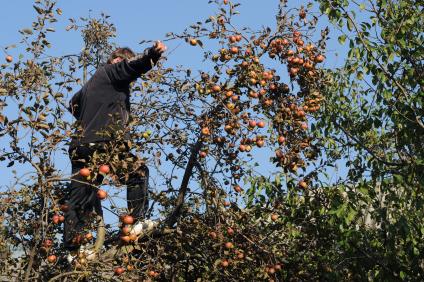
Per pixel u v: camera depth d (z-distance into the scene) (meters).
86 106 5.58
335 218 6.74
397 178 6.72
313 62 6.32
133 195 5.72
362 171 7.22
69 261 5.38
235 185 6.32
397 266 6.95
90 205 5.41
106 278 5.25
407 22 7.08
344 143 7.52
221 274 6.18
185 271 6.67
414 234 7.11
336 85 7.43
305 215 6.93
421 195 6.97
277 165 6.10
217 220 6.30
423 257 7.03
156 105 6.18
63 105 5.40
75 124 5.14
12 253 5.63
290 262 6.86
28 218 5.72
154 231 6.06
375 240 7.07
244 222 6.41
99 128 5.48
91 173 5.04
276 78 6.16
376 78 7.08
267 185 6.28
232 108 5.91
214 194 6.29
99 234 5.53
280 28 6.24
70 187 5.51
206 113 6.02
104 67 5.70
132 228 5.34
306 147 6.29
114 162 5.00
